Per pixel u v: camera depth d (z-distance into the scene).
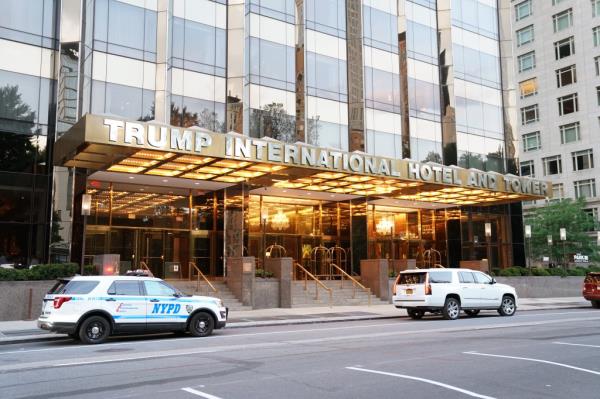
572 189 68.94
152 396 7.61
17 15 24.34
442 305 20.30
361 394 7.64
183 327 15.10
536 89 75.38
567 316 21.88
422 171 28.30
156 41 27.27
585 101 68.56
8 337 14.63
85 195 23.02
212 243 28.98
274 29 30.62
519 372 9.27
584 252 55.56
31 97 24.19
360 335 15.05
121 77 26.02
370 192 32.22
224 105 28.55
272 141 23.53
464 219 38.44
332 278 33.00
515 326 17.50
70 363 10.59
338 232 34.44
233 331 16.88
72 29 24.86
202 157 22.16
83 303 13.80
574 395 7.57
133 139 19.97
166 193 28.44
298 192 31.86
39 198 23.67
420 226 39.09
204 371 9.55
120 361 10.80
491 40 41.50
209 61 28.52
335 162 25.23
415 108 35.75
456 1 39.91
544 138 73.44
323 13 32.88
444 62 37.75
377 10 35.03
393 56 35.22
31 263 23.06
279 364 10.22
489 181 31.28
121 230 26.75
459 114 38.09
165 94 26.70
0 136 23.33
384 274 28.12
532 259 58.59
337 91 32.56
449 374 9.09
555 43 73.38
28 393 7.90
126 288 14.52
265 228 32.09
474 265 34.16
